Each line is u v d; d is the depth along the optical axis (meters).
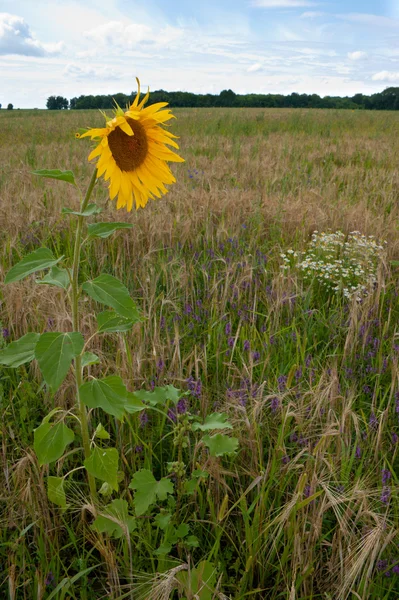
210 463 2.27
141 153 2.18
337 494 2.17
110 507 2.14
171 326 3.84
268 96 89.06
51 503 2.36
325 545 2.26
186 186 8.05
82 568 2.09
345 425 2.64
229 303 4.34
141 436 2.81
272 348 3.55
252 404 2.73
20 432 2.73
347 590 1.99
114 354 3.44
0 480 2.46
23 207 6.59
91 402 1.92
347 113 38.50
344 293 4.42
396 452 2.66
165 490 2.15
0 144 18.20
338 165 12.41
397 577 2.06
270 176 9.04
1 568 2.13
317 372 3.32
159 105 2.11
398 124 27.23
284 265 4.72
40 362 1.78
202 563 1.90
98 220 5.93
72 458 2.68
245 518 2.11
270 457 2.53
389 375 3.41
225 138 18.28
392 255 5.46
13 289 3.87
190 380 2.95
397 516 2.22
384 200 7.65
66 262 4.88
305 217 6.37
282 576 2.14
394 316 4.21
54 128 25.02
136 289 4.50
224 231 5.64
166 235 5.64
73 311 2.09
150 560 2.17
